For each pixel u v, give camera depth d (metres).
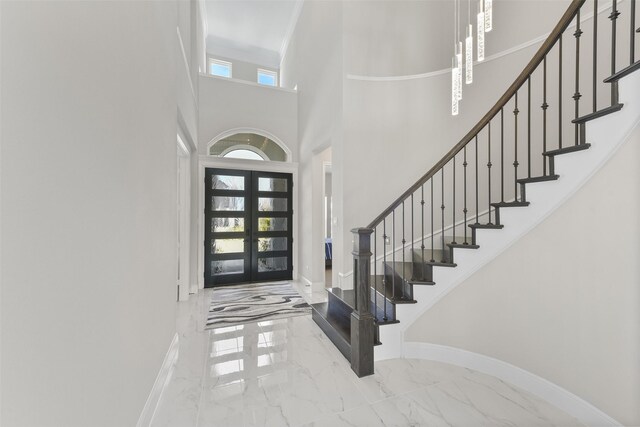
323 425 1.65
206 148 4.94
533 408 1.78
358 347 2.17
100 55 1.09
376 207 3.72
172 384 2.07
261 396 1.92
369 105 3.74
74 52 0.91
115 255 1.21
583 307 1.66
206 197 4.98
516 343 2.01
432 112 3.73
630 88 1.45
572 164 1.70
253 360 2.42
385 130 3.76
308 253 4.98
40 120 0.75
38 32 0.75
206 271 4.97
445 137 3.68
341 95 3.70
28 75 0.71
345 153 3.64
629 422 1.46
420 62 3.86
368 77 3.74
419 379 2.12
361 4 3.75
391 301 2.47
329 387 2.02
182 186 4.16
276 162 5.40
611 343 1.54
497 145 3.43
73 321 0.89
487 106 3.48
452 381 2.08
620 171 1.50
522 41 3.28
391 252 3.71
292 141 5.59
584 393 1.65
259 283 5.24
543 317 1.86
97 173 1.06
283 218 5.55
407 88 3.79
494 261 2.13
